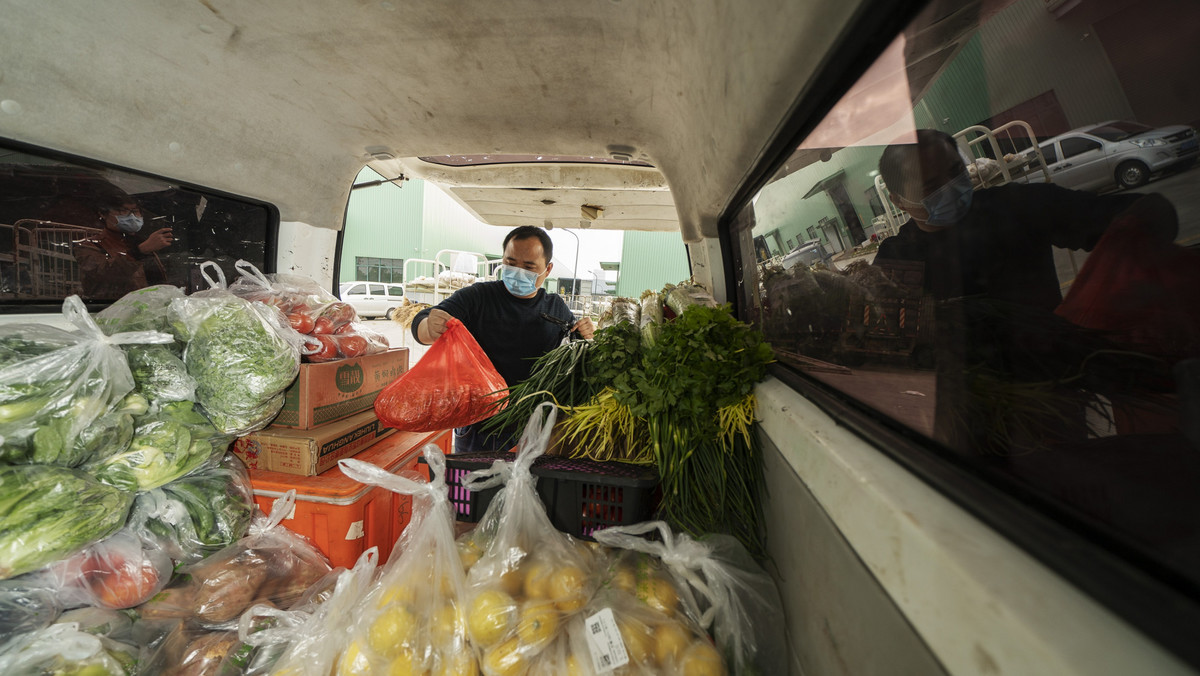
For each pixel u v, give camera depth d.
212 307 1.50
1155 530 0.41
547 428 1.31
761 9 0.73
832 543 0.75
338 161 2.25
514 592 1.13
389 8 1.27
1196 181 0.59
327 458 1.71
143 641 1.24
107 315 1.45
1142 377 0.55
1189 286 0.57
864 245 0.92
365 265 13.12
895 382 0.77
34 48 1.26
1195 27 0.59
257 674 1.18
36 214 1.47
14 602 1.08
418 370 1.81
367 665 1.01
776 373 1.36
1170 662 0.31
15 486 1.01
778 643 1.02
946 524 0.48
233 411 1.44
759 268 1.71
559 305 2.76
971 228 0.63
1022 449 0.55
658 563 1.23
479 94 1.70
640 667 0.96
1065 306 0.60
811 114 0.90
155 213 1.79
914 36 0.68
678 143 1.75
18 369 1.07
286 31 1.37
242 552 1.47
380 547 1.80
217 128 1.76
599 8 1.24
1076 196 0.65
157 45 1.39
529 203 3.29
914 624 0.47
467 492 1.40
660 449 1.32
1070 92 0.70
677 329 1.46
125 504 1.20
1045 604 0.37
